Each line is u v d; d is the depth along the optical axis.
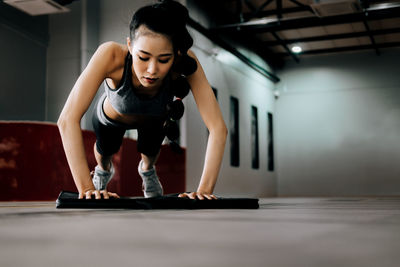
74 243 0.63
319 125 12.12
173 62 1.68
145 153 2.42
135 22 1.62
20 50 8.10
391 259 0.49
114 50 1.80
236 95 9.80
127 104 1.92
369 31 9.95
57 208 1.78
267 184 11.49
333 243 0.64
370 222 1.06
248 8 9.46
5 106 7.73
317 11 7.00
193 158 7.67
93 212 1.50
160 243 0.63
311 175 12.09
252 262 0.46
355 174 11.73
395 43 11.16
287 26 8.58
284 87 12.48
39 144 4.66
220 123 2.00
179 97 1.93
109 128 2.27
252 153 10.85
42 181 4.65
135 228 0.88
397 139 11.46
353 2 6.62
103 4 8.48
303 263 0.45
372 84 11.77
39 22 8.55
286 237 0.72
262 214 1.40
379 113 11.67
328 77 12.14
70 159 1.79
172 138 1.99
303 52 11.85
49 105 8.70
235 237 0.72
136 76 1.82
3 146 4.54
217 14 9.09
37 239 0.69
